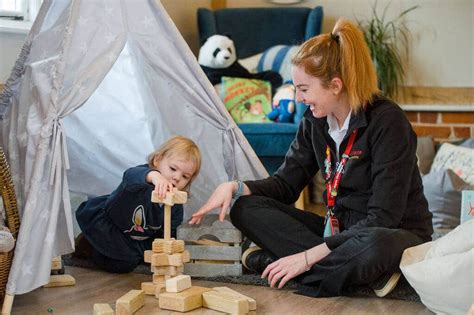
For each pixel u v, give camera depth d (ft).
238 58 13.39
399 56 13.80
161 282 6.23
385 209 6.14
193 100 7.46
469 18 13.50
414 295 6.23
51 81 6.29
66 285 6.70
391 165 6.15
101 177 8.54
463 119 13.60
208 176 8.10
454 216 10.11
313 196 13.44
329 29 14.25
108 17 6.66
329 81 6.24
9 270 5.89
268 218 6.60
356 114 6.32
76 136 8.14
